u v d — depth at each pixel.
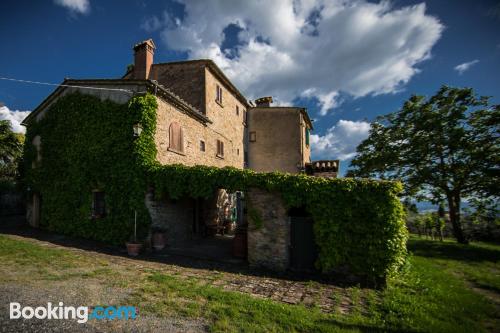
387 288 6.46
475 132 14.67
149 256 8.60
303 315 4.37
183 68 15.06
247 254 8.80
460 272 8.73
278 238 7.94
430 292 6.15
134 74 13.65
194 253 9.48
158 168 9.42
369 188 7.07
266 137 20.38
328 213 7.36
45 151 13.02
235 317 4.11
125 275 6.03
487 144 14.32
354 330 3.94
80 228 10.80
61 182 11.88
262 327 3.85
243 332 3.67
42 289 4.75
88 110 11.18
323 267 7.32
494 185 14.07
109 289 5.00
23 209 19.12
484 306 5.42
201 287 5.54
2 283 4.91
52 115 12.94
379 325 4.24
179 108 11.90
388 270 6.66
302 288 6.31
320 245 7.39
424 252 12.08
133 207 9.41
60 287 4.92
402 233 6.87
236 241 9.20
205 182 8.77
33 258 6.86
